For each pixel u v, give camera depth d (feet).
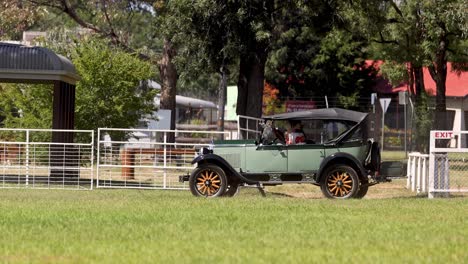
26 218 93.86
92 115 204.54
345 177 126.62
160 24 243.60
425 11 230.48
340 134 127.65
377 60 371.15
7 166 138.00
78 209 104.78
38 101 200.34
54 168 138.62
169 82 266.98
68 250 70.95
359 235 81.41
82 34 265.54
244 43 209.05
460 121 377.09
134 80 207.00
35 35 285.84
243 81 220.02
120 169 147.74
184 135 333.21
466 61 274.77
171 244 74.54
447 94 374.84
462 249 72.59
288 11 219.20
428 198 129.70
